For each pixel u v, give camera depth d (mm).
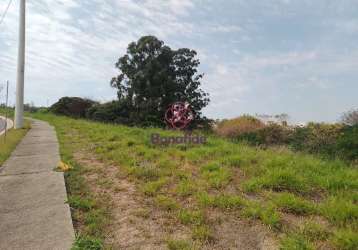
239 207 5648
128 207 5949
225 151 9438
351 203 5492
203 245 4582
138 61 21797
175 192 6430
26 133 17734
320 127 12195
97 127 17250
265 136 13266
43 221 5461
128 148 10625
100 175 8055
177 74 21953
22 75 20516
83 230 5141
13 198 6582
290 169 7199
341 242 4375
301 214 5434
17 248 4656
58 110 32938
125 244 4680
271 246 4516
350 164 8758
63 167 8625
